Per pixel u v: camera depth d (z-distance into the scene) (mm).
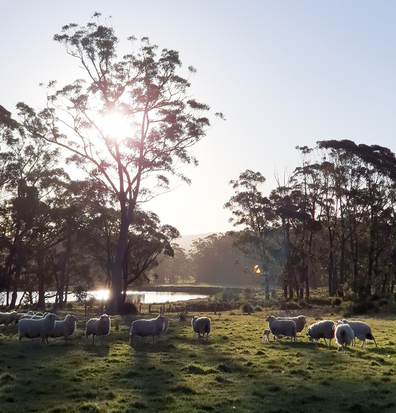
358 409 11227
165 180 53438
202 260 179000
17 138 61531
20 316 26406
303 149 75375
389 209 68438
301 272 70438
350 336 18859
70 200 63750
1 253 59812
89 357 17234
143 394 12438
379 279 68000
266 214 73500
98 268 74438
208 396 12391
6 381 13266
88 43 46875
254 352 18953
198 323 23328
